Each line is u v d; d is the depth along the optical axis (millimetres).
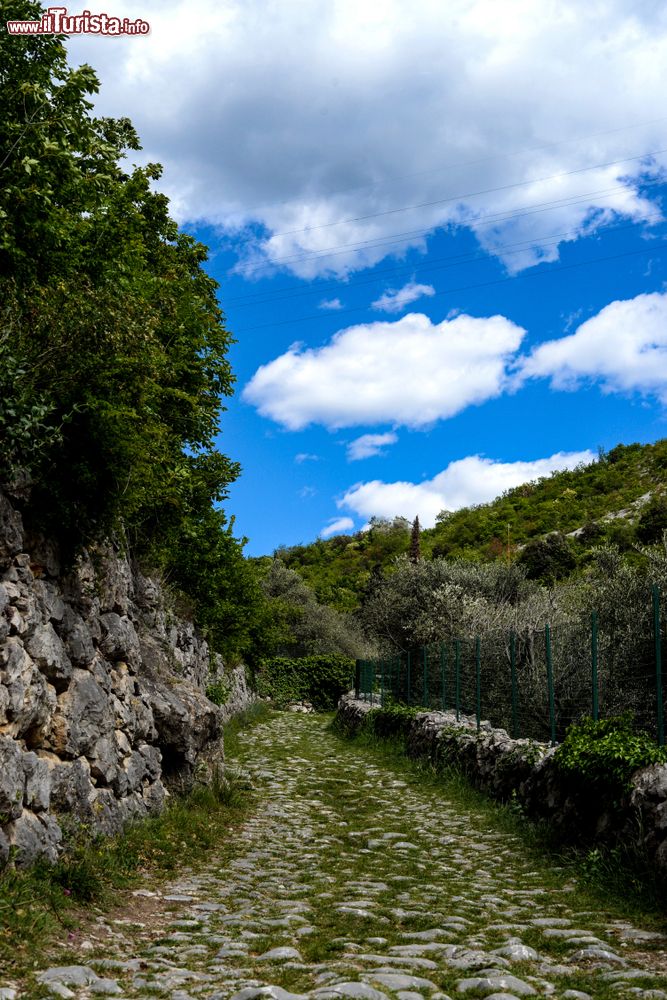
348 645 52688
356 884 8141
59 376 7918
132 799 9453
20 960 5082
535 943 6035
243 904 7270
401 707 23250
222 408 17844
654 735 14125
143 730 10305
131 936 6148
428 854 10016
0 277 7836
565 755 10266
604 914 7039
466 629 27531
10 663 6641
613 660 16578
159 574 17281
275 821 12055
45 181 7773
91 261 9812
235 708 29375
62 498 8055
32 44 8086
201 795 11734
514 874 8891
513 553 64188
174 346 15141
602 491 83625
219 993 4746
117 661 10047
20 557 7156
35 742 7250
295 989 4844
